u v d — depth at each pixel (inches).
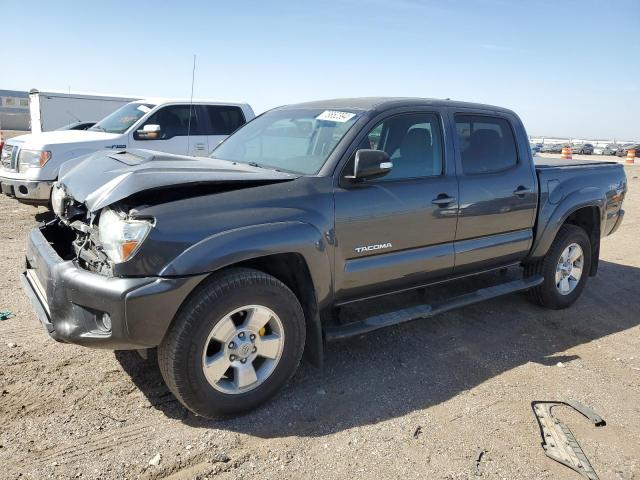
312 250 129.1
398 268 151.2
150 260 109.3
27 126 1603.1
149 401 130.0
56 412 122.8
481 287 219.6
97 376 139.6
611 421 133.5
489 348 172.4
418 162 158.6
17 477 101.3
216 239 114.8
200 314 113.5
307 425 124.5
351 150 142.3
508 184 179.6
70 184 137.4
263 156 161.2
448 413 132.6
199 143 397.7
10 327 165.6
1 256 242.8
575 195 202.2
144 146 368.5
